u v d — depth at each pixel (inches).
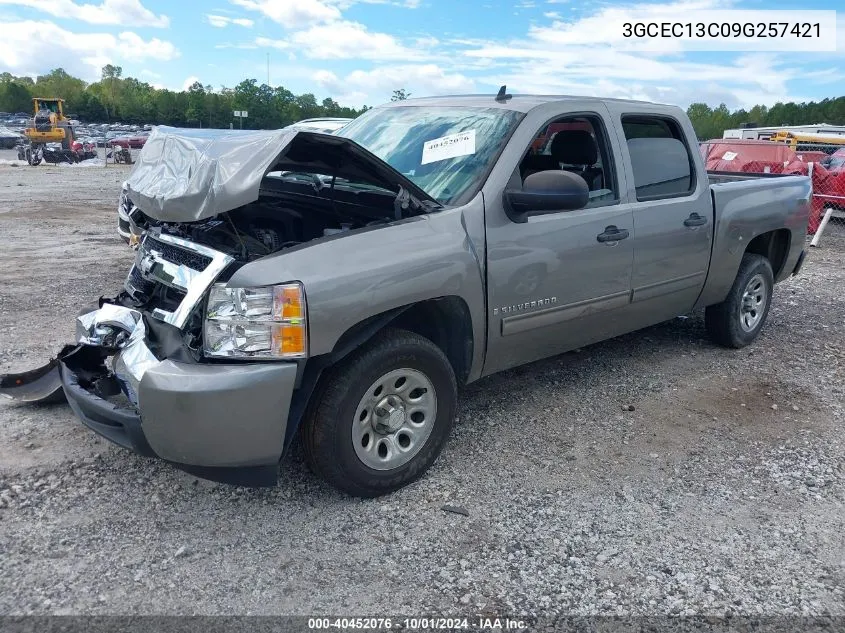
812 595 113.7
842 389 200.8
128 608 104.7
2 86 4040.4
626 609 109.1
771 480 148.9
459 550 121.6
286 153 136.3
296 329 116.9
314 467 130.2
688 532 129.4
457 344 146.9
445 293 136.4
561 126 170.1
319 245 123.5
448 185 150.2
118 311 133.9
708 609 109.8
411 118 178.2
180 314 121.0
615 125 176.2
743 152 520.7
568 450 158.7
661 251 185.0
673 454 158.9
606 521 131.7
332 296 119.6
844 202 464.4
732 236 208.1
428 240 134.6
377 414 133.8
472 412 176.7
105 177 897.5
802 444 165.8
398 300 128.5
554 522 130.7
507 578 115.0
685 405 185.8
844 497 143.5
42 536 120.2
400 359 132.1
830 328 262.2
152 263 137.3
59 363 141.7
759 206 217.0
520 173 164.9
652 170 185.5
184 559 116.3
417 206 138.8
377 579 113.6
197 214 116.2
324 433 125.6
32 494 132.0
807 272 367.2
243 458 118.0
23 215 498.0
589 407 181.9
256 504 132.6
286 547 120.5
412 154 163.6
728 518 134.4
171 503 131.6
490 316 147.6
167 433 114.4
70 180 836.0
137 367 120.8
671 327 253.9
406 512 132.0
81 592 107.4
